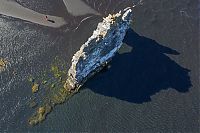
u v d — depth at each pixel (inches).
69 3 3750.0
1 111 3213.6
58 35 3575.3
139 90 3255.4
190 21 3629.4
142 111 3164.4
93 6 3730.3
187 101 3196.4
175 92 3235.7
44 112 3186.5
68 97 3233.3
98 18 3671.3
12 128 3139.8
